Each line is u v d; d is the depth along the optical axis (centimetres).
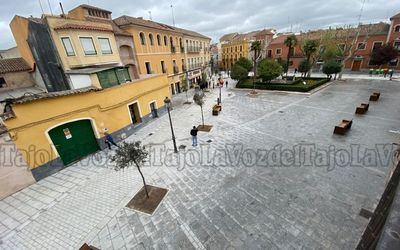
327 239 541
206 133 1345
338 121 1366
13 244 629
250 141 1170
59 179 962
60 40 1397
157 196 764
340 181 763
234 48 5522
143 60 2295
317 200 679
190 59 3425
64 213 737
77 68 1477
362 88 2328
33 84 1892
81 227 663
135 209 711
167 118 1753
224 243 557
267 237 563
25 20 1391
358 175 789
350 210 626
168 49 2748
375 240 161
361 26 3584
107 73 1299
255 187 772
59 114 1005
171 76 2845
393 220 136
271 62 2627
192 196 753
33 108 909
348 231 559
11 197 857
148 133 1444
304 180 788
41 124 945
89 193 837
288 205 670
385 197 210
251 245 545
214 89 3136
